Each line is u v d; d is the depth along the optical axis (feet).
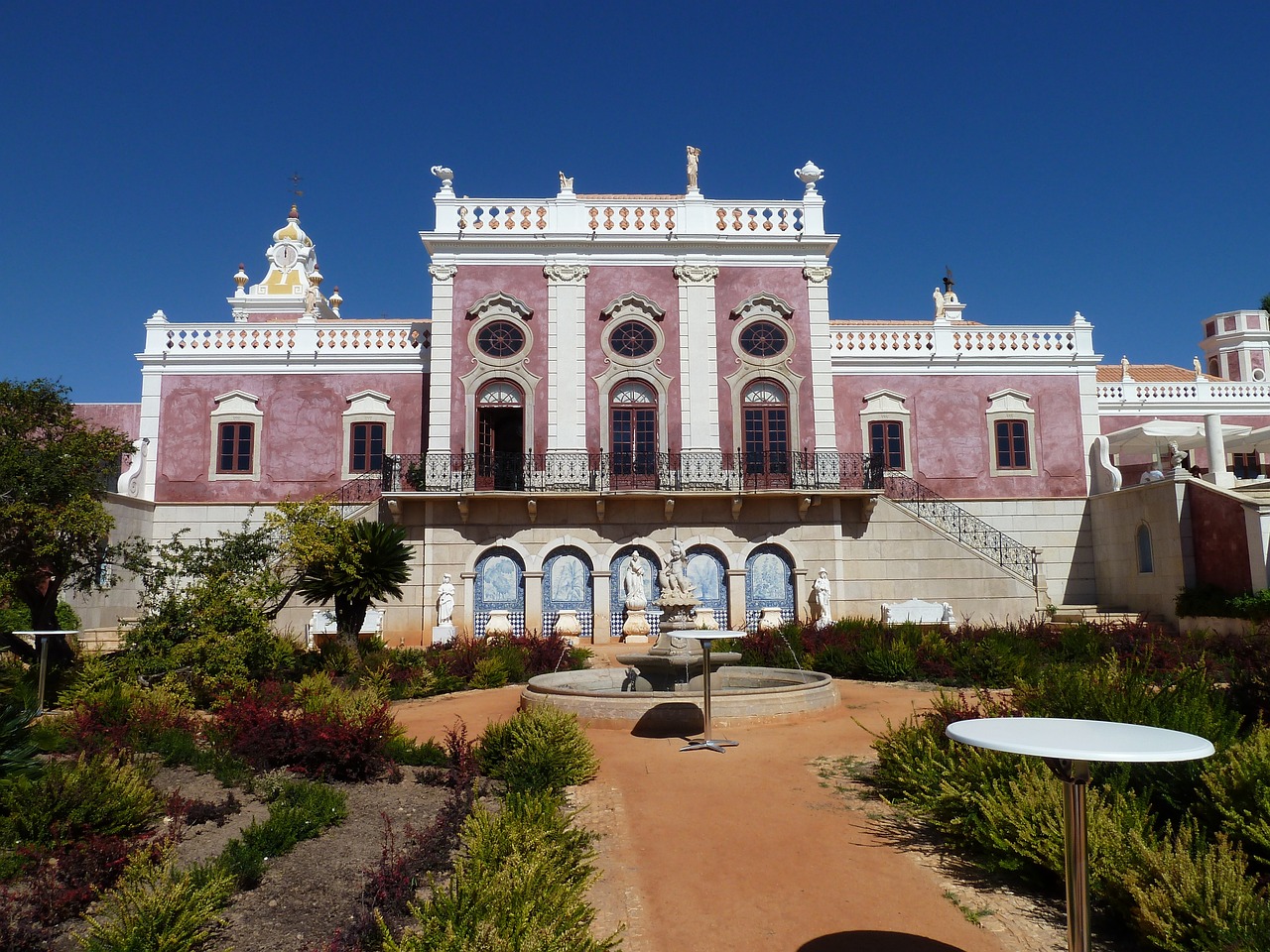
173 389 88.43
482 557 77.77
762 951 18.76
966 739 14.06
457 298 82.23
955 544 79.41
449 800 26.76
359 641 62.54
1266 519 64.80
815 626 70.08
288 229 151.74
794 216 85.61
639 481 80.53
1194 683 27.86
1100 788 22.91
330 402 88.94
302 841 25.00
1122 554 83.61
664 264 83.41
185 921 18.19
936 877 22.44
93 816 24.18
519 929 15.79
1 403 50.83
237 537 54.29
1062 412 92.89
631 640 73.87
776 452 81.20
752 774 31.76
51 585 51.01
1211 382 108.68
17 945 18.39
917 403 92.48
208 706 45.62
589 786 30.76
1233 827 20.44
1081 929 13.66
